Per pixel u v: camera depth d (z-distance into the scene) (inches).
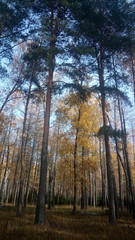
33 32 473.4
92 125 729.6
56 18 462.0
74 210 636.7
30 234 268.1
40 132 964.0
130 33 513.3
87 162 689.6
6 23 449.7
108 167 468.8
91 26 481.1
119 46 505.7
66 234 285.0
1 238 248.4
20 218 470.0
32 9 458.9
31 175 1226.0
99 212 717.9
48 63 423.2
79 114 726.5
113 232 305.3
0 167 1018.1
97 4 493.4
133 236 278.1
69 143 709.9
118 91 452.1
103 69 546.9
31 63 530.3
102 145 1088.2
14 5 437.1
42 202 379.9
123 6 494.0
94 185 1364.4
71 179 683.4
